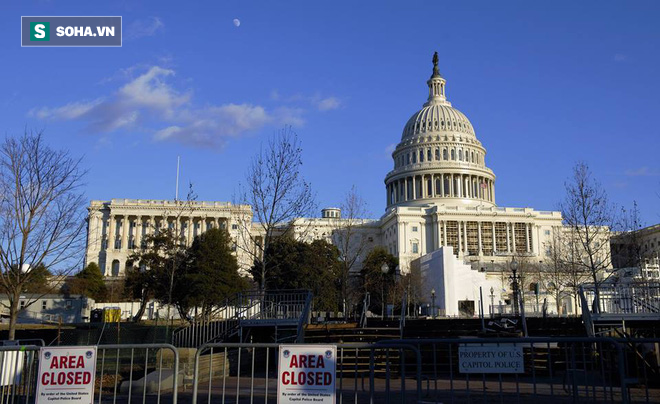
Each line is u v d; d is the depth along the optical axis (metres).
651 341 11.20
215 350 22.86
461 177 147.25
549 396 14.62
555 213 136.00
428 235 134.25
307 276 61.12
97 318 65.31
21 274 27.31
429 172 147.00
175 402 10.69
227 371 21.56
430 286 77.19
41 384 10.31
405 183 151.25
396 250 133.62
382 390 16.64
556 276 64.00
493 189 154.62
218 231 62.97
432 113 156.88
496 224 132.88
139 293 68.12
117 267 125.38
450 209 132.25
